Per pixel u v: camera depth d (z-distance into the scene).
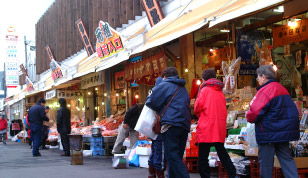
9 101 32.56
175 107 4.86
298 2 7.89
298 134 4.51
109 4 13.79
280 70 9.11
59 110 11.70
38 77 27.34
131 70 11.78
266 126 4.50
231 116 8.09
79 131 14.14
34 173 7.71
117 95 16.30
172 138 4.85
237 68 8.58
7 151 14.54
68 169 8.28
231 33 10.29
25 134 22.33
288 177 4.50
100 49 10.89
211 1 5.99
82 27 15.75
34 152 11.74
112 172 7.67
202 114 5.32
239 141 6.84
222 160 5.39
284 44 8.71
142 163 8.57
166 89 4.92
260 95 4.55
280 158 4.57
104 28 10.38
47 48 20.38
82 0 16.70
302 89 8.81
